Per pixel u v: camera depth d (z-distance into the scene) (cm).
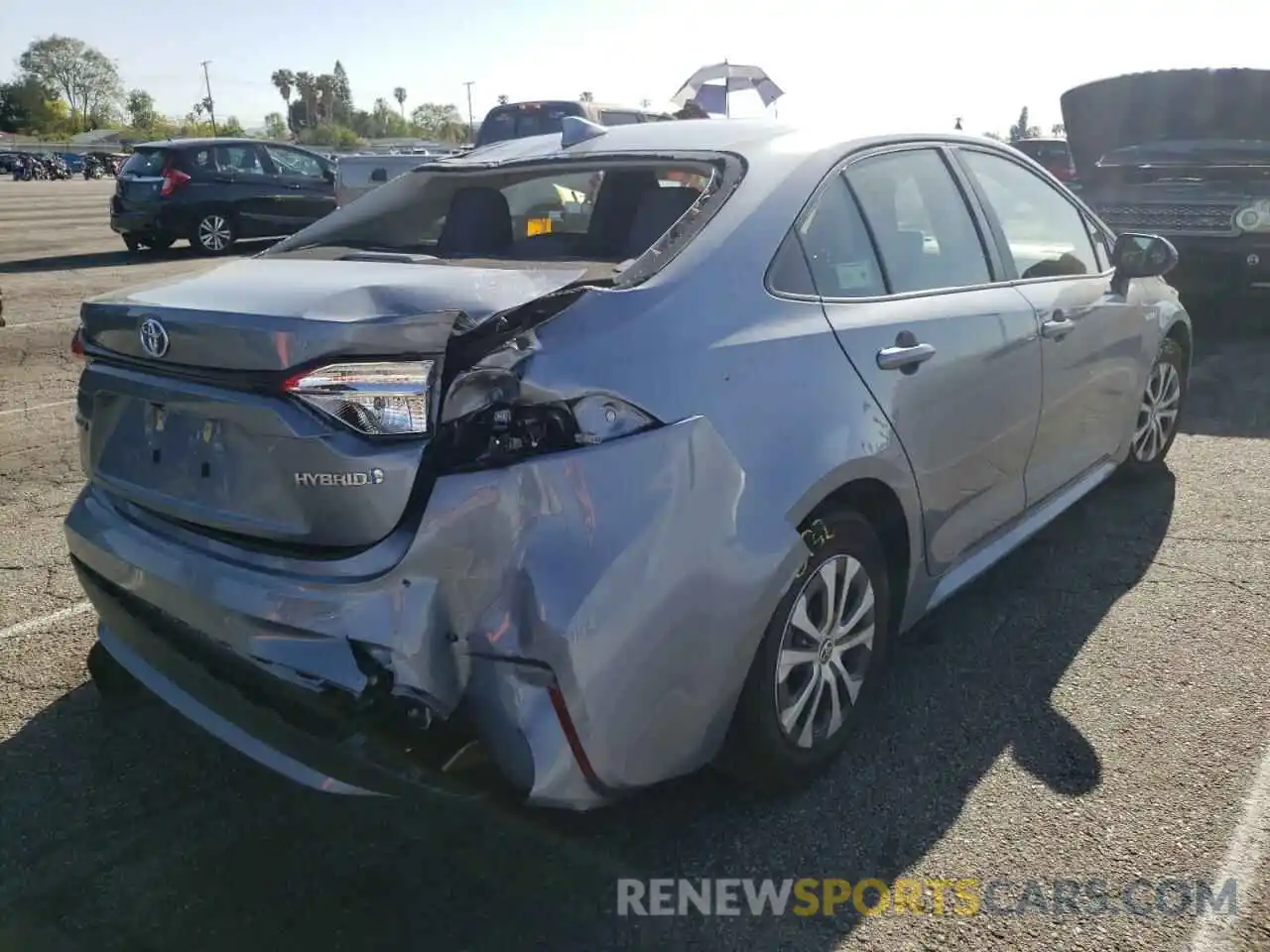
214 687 254
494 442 221
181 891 260
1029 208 407
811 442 266
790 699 280
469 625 224
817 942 242
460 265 294
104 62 12512
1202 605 399
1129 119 892
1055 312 384
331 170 1716
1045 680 349
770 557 252
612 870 266
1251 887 255
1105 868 263
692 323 253
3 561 454
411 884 262
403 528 224
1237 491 516
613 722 231
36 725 330
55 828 283
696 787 296
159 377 259
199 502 256
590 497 225
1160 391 515
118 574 276
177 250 1680
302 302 236
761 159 306
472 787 232
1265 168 797
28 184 4438
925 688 346
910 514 311
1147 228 845
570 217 345
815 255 295
